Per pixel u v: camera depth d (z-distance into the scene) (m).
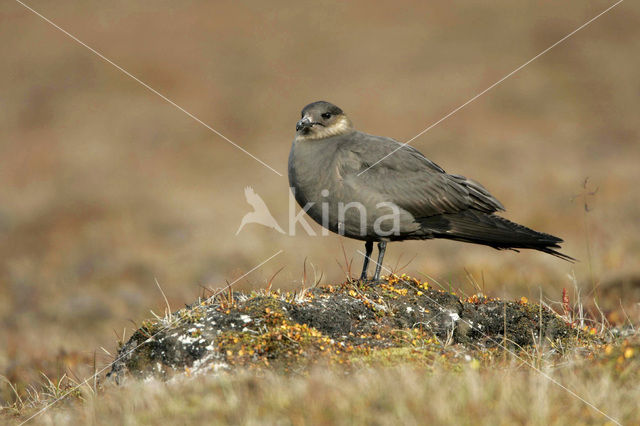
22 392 8.71
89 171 25.80
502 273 12.48
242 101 33.06
